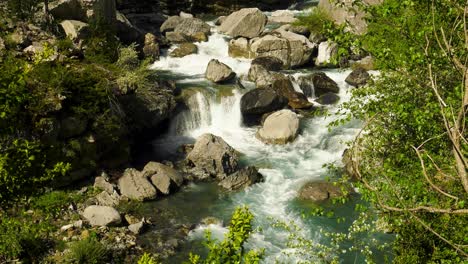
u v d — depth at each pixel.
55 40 23.61
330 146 22.89
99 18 27.00
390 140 10.96
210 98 25.53
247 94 25.36
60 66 19.80
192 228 17.08
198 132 24.94
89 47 25.09
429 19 9.69
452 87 10.53
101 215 16.67
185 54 31.28
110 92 20.83
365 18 10.48
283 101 25.81
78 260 14.60
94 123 19.58
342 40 9.89
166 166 20.36
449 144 10.02
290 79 27.23
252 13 33.22
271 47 30.62
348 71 29.42
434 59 9.53
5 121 8.30
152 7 38.69
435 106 9.44
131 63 26.11
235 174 19.97
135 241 16.09
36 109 17.69
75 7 27.41
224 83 27.05
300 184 19.88
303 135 23.97
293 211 17.95
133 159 21.78
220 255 6.65
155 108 23.05
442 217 9.88
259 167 21.47
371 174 10.29
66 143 18.75
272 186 19.84
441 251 9.88
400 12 10.22
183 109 24.78
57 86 18.80
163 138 24.09
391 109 10.87
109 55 25.48
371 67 29.34
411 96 10.82
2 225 11.58
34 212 16.23
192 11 40.22
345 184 17.78
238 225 6.70
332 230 16.56
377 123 11.34
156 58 30.28
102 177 19.47
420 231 10.48
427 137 10.12
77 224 16.31
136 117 22.62
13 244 14.30
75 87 19.48
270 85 26.86
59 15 26.94
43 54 10.66
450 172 9.73
